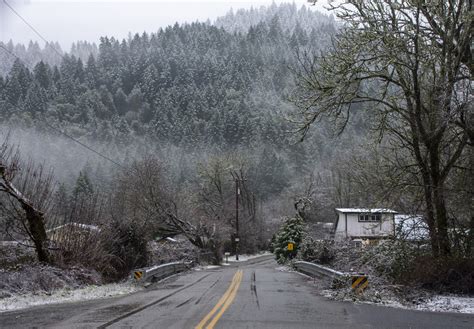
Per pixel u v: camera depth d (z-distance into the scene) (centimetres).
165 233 5153
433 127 1706
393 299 1466
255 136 11119
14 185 1912
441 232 1709
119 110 14812
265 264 5572
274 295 1573
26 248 2112
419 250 1816
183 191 5759
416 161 1977
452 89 1609
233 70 15712
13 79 11800
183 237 6044
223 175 6881
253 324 985
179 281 2281
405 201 2061
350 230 4869
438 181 1744
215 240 5512
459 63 1631
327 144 9144
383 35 1625
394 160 2253
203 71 15888
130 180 4806
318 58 1770
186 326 954
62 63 15338
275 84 14625
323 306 1304
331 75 1703
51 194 2048
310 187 6731
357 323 1029
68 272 1934
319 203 6731
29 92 11775
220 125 11912
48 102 12481
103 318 1062
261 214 8625
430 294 1499
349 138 6438
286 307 1266
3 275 1612
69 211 2188
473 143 1678
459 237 1728
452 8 1611
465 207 1752
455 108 1619
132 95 14838
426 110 1734
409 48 1686
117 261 2430
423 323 1044
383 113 1802
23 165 1945
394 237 1888
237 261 6262
